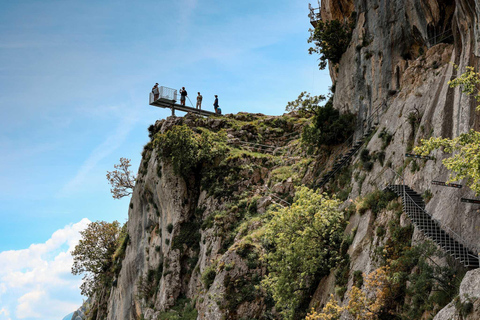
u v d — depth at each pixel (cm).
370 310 2077
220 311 3544
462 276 1795
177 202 5075
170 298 4578
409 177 2630
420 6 3294
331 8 4641
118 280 5903
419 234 2170
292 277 2873
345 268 2592
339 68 4281
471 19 2348
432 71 3009
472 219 1920
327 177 3784
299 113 6141
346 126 3947
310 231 2827
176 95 6219
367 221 2648
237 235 4222
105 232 7269
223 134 5522
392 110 3231
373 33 3825
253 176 4978
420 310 1884
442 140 1805
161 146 5391
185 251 4816
